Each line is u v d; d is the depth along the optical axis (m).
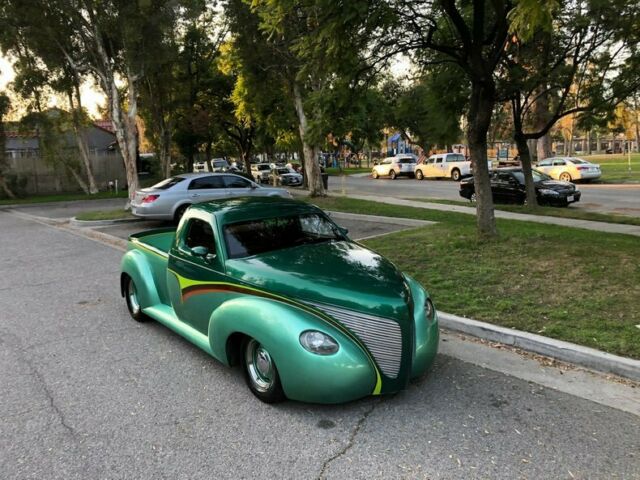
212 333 4.15
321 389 3.46
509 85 12.81
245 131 35.69
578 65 13.51
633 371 4.04
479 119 8.37
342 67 7.83
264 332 3.64
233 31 19.30
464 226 10.65
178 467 3.10
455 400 3.82
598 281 6.15
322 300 3.66
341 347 3.52
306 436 3.39
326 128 8.80
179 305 4.99
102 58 17.16
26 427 3.63
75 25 16.83
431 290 6.38
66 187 30.59
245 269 4.11
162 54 17.59
